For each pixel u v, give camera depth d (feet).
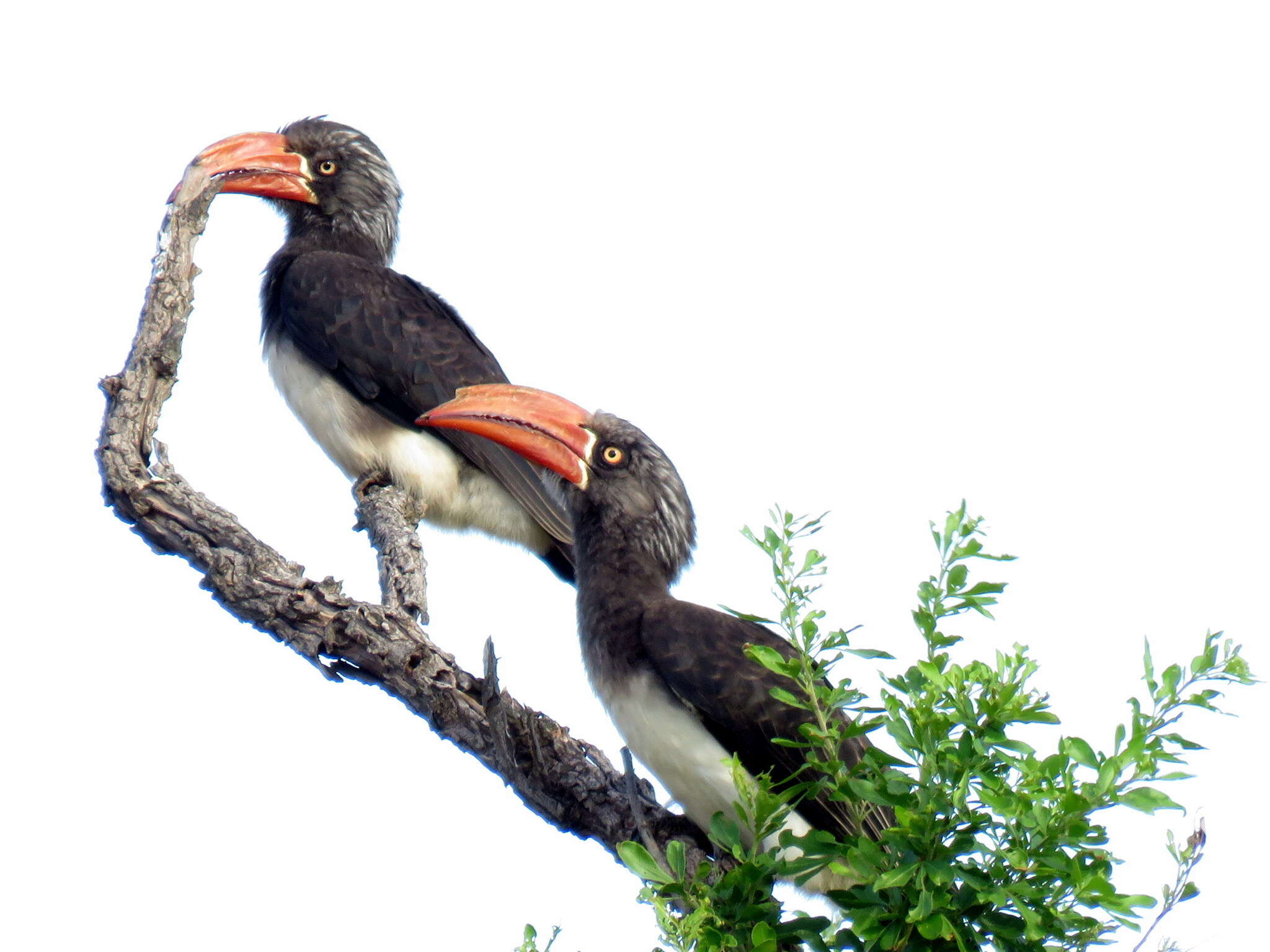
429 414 39.22
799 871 26.86
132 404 37.42
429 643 35.63
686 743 34.58
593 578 37.47
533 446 38.63
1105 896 24.73
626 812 34.60
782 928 27.04
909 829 25.09
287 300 51.11
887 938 25.75
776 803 27.04
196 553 36.73
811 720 33.76
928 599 27.09
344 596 36.27
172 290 37.86
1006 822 25.45
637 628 35.88
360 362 49.67
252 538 36.81
